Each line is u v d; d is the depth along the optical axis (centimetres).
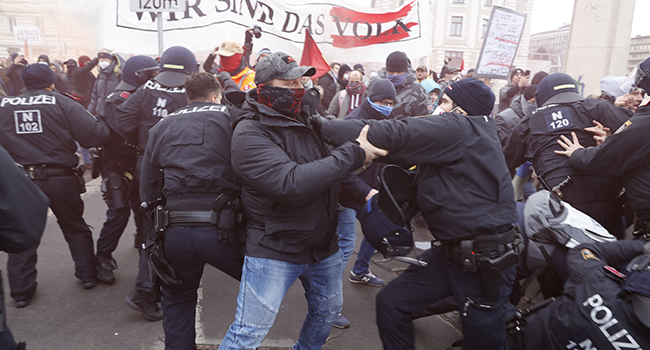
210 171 194
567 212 229
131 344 258
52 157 290
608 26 814
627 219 329
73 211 308
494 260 180
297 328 280
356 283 346
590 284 183
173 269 201
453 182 184
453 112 196
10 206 140
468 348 195
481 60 670
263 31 551
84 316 287
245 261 187
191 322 212
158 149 206
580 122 283
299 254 188
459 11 3609
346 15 589
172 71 291
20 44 1141
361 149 176
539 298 290
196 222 191
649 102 243
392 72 431
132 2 409
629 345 163
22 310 291
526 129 304
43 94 289
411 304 201
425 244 219
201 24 509
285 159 171
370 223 198
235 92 203
